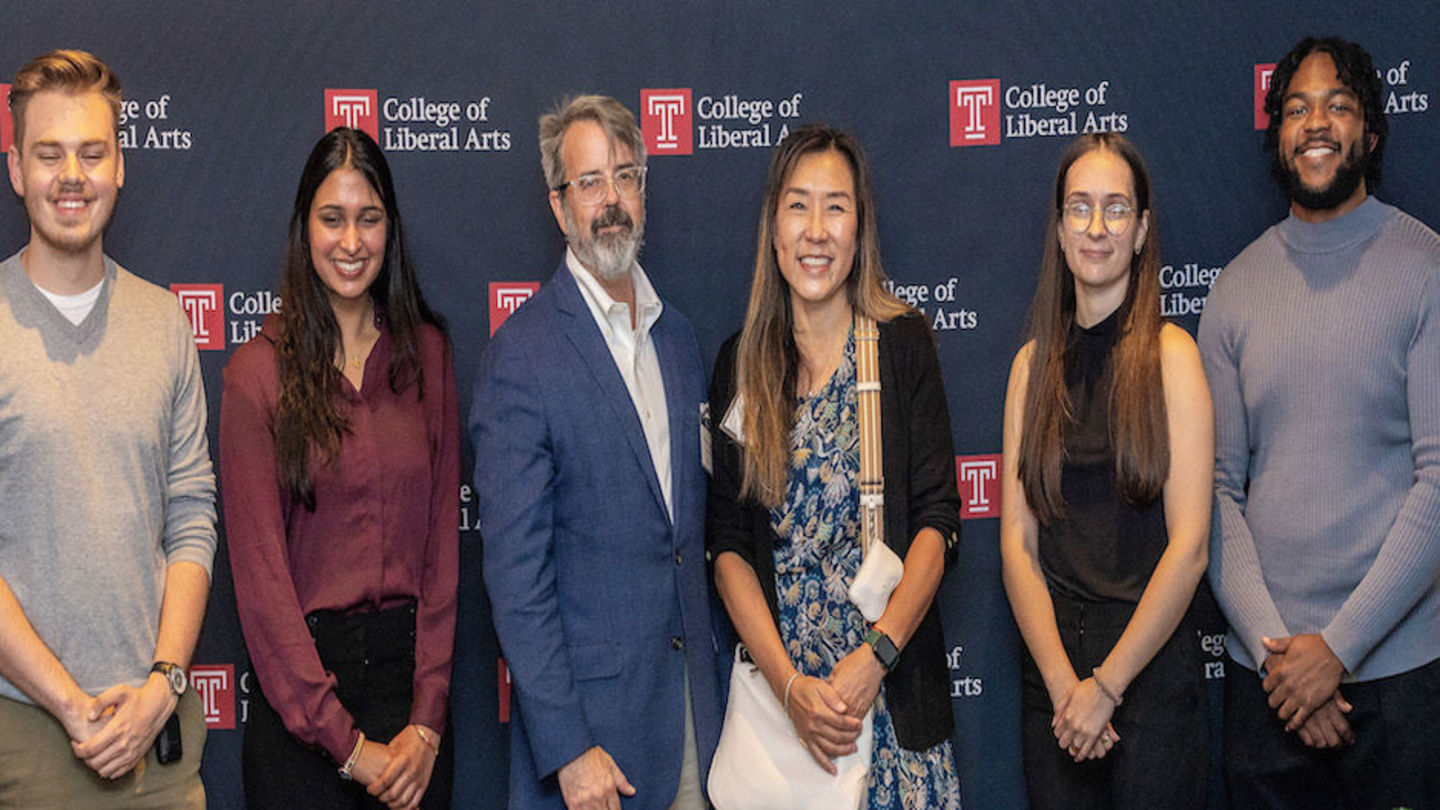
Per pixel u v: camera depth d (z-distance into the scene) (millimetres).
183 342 2465
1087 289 2527
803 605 2408
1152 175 3012
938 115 2975
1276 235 2715
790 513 2414
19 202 2855
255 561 2350
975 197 2996
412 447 2475
